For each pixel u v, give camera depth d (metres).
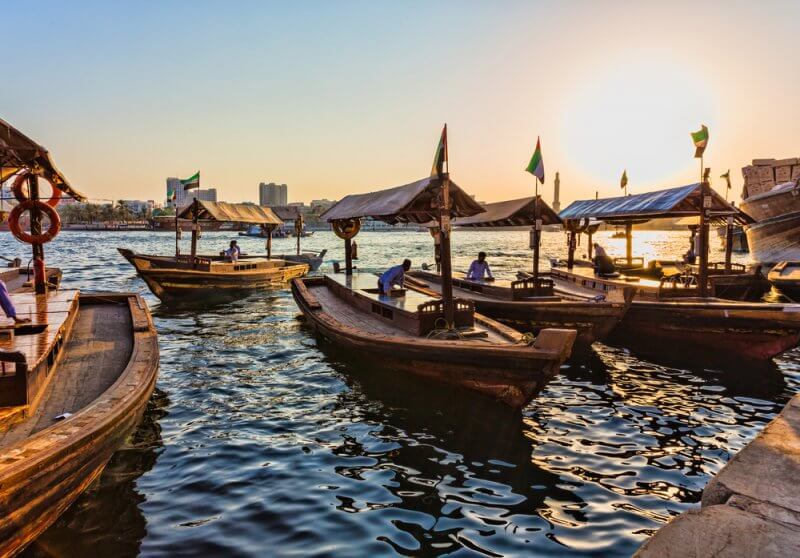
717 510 3.37
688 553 2.86
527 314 14.75
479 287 17.78
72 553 5.56
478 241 125.19
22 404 6.27
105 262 46.16
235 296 25.05
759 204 29.62
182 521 6.23
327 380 11.79
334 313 14.45
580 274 20.56
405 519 6.36
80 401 7.02
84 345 9.84
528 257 61.16
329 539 5.93
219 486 7.07
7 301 8.09
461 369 9.56
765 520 3.23
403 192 14.51
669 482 7.39
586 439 8.83
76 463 5.50
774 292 26.94
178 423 9.27
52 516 5.48
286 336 16.48
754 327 12.95
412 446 8.45
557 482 7.35
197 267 24.25
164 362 13.31
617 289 13.80
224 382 11.66
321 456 8.04
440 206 10.75
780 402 10.77
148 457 7.92
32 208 11.98
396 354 10.37
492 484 7.27
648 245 117.50
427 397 10.39
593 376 12.45
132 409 6.61
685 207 17.52
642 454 8.28
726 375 12.55
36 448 5.18
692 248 25.09
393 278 13.94
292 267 29.02
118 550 5.63
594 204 22.02
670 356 14.27
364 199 18.36
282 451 8.20
